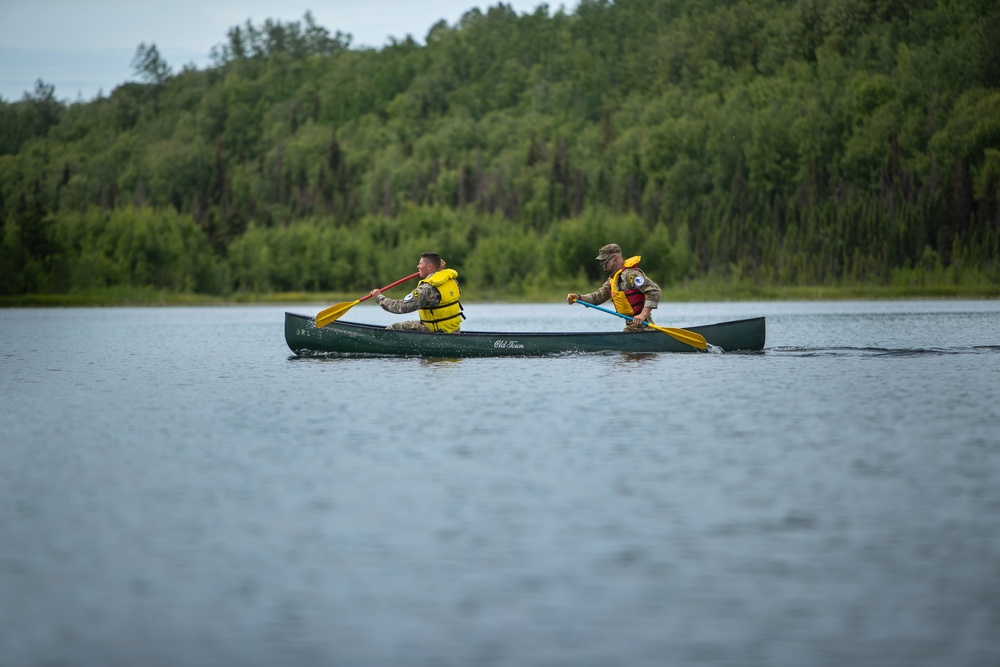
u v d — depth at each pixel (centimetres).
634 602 1146
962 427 2261
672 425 2303
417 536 1399
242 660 1008
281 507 1565
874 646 1026
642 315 4106
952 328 6769
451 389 3023
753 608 1127
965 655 1003
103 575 1252
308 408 2659
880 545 1341
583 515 1500
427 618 1107
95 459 1967
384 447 2058
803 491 1638
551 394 2878
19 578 1244
